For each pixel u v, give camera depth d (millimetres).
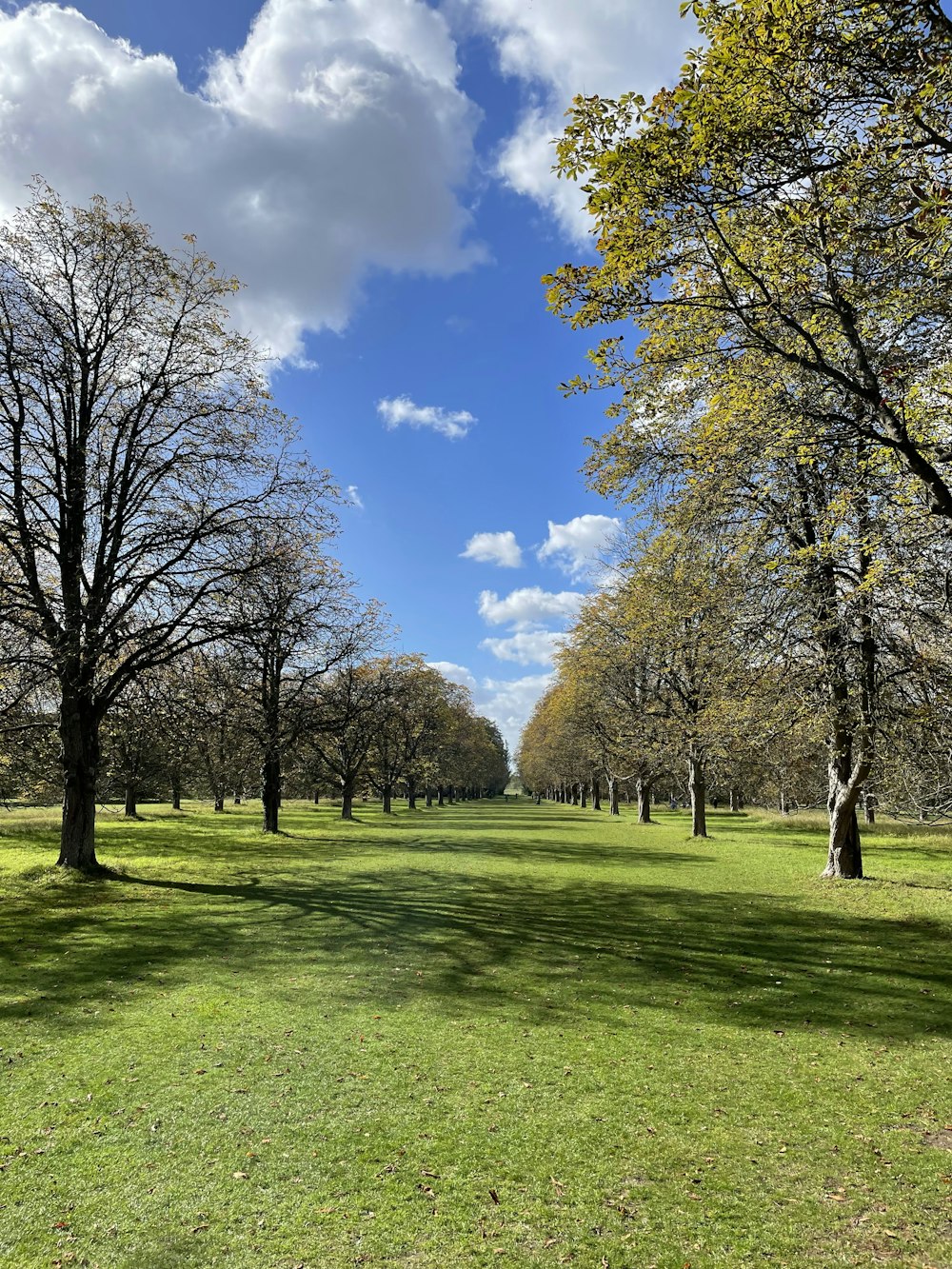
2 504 17156
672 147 6465
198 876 18812
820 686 16016
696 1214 4449
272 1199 4586
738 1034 7652
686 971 10109
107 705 18641
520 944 11602
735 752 19859
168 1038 7324
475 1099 6051
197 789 53500
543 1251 4074
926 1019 8156
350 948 11195
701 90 6465
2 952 10805
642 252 7133
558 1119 5711
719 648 16281
